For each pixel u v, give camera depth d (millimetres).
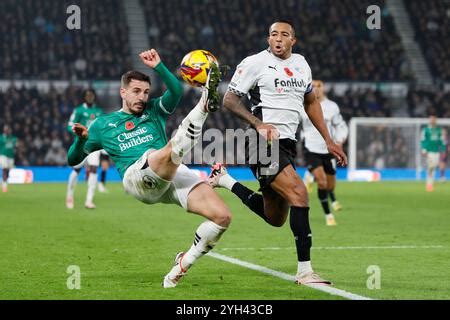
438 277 10695
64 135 42031
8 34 46562
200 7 51312
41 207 22984
